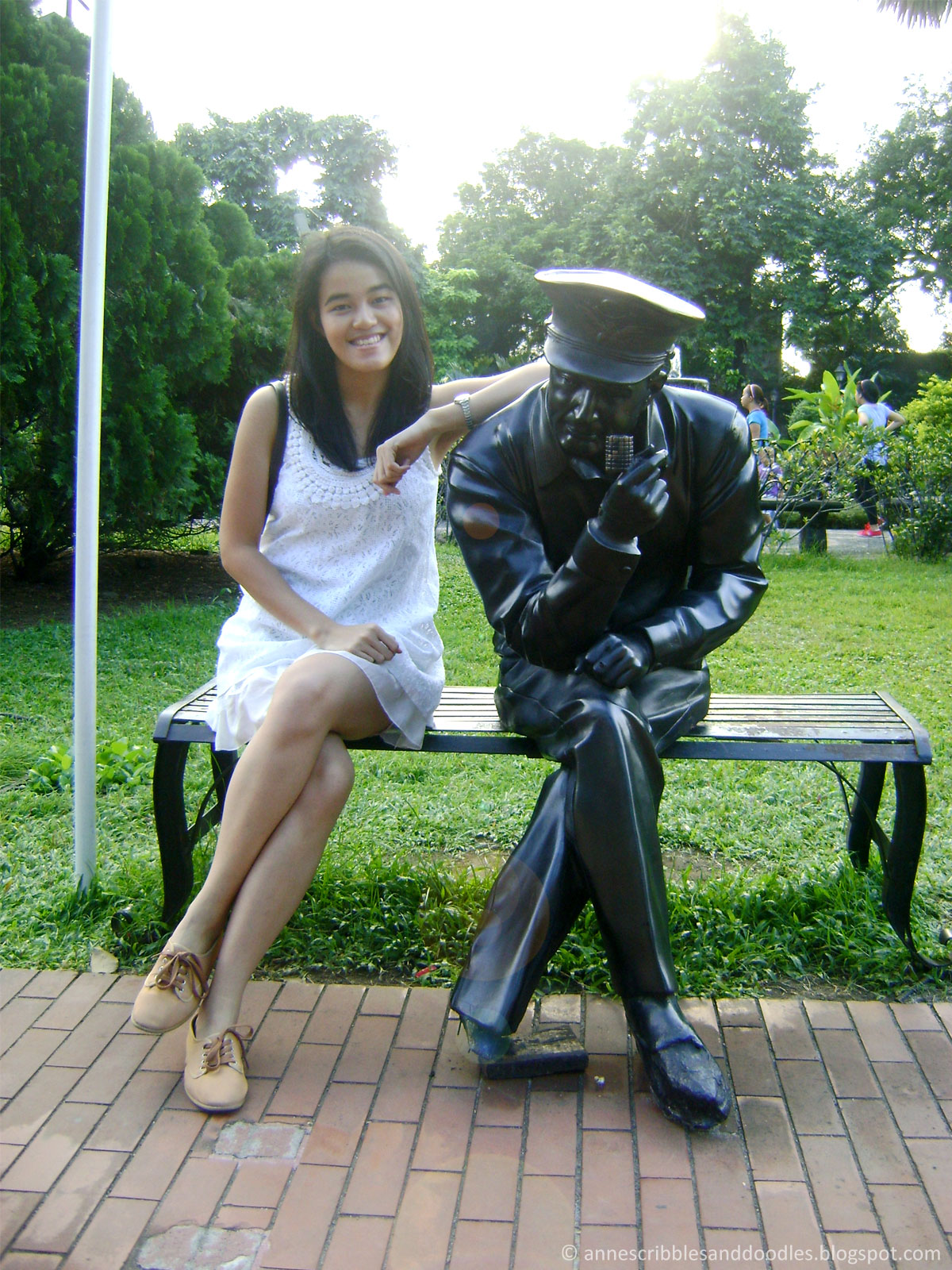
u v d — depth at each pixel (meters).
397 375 2.40
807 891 2.72
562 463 2.12
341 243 2.28
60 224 6.65
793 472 9.77
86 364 2.52
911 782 2.37
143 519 7.41
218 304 7.23
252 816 2.05
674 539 2.29
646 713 2.25
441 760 4.04
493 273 37.84
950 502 9.53
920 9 9.94
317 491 2.36
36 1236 1.67
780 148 30.95
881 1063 2.09
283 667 2.32
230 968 2.04
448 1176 1.79
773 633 6.27
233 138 25.88
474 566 2.25
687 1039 1.93
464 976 2.00
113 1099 2.01
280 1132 1.91
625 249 29.52
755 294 30.31
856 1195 1.75
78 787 2.72
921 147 35.22
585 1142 1.88
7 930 2.62
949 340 36.00
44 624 6.50
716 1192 1.75
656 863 2.00
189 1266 1.61
